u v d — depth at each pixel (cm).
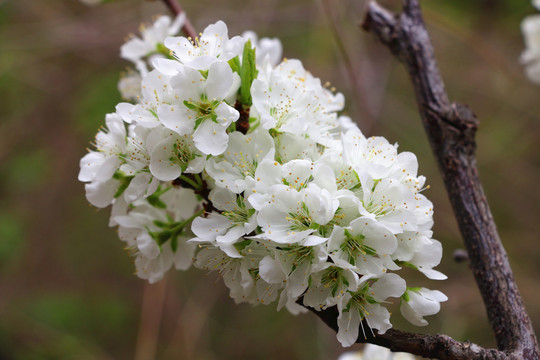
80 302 86
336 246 34
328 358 67
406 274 73
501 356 35
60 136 83
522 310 37
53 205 85
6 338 80
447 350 35
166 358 76
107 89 80
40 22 76
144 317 66
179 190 38
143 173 36
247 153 36
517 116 84
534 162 86
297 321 81
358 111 58
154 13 72
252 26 76
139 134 36
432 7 80
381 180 35
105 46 76
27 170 83
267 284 35
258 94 36
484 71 80
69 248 87
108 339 85
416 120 77
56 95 81
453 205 39
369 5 43
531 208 84
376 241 34
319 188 34
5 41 75
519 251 80
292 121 36
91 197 38
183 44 36
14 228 83
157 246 38
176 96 35
